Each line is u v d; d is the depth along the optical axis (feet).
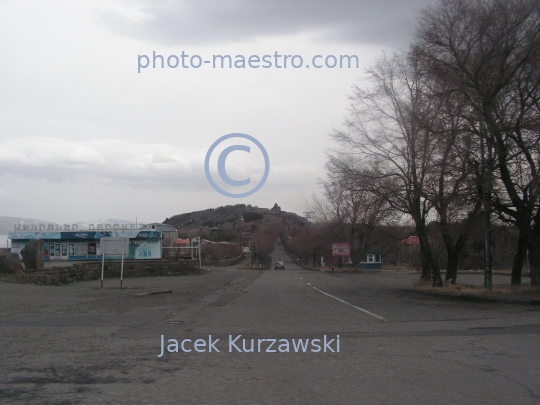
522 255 75.66
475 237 91.71
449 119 68.03
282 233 395.55
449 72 64.54
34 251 90.84
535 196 64.59
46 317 45.09
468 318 44.39
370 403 19.45
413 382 22.39
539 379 22.67
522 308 53.16
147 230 169.17
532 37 59.31
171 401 19.81
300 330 37.63
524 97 62.49
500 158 63.57
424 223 88.89
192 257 156.97
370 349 29.96
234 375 23.99
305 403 19.51
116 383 22.45
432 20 65.16
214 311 51.47
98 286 85.20
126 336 34.60
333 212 216.74
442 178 75.82
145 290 76.74
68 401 19.77
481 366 25.17
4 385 22.06
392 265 294.46
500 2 60.49
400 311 51.57
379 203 84.79
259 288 94.79
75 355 28.27
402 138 81.87
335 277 153.99
